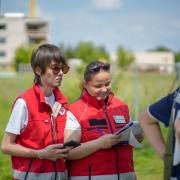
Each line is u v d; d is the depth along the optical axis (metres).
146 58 78.69
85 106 3.22
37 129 2.88
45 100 2.96
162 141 2.27
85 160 3.09
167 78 10.17
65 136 3.10
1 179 5.81
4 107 14.48
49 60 2.93
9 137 2.85
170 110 2.24
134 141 3.01
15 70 59.75
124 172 3.14
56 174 2.91
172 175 2.10
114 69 9.62
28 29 75.44
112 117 3.24
